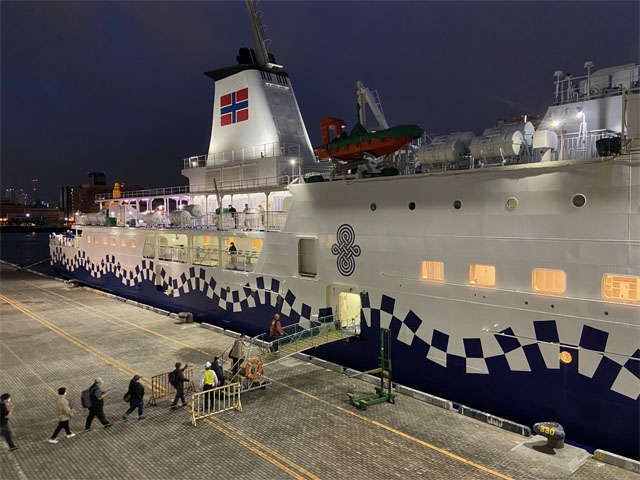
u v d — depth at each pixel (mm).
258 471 9328
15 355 17125
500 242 11430
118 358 16656
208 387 12469
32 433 11055
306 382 14016
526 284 11062
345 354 15273
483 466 9422
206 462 9680
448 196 12367
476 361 11984
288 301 17172
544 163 10609
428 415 11742
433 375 12906
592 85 12344
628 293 9750
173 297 24281
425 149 13062
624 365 9695
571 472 9141
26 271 46094
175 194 25344
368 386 13656
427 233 12844
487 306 11688
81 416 12000
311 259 16656
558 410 10656
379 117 16406
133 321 22359
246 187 21641
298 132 22719
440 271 12750
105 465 9609
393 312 13750
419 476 9109
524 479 8969
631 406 9656
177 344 18328
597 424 10117
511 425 10867
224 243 20750
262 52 22641
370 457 9797
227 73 23297
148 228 26406
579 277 10266
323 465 9516
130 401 11648
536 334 10891
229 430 11047
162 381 14406
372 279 14250
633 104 9516
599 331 9977
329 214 15461
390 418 11594
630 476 9031
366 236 14352
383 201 13844
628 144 9586
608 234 9859
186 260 23172
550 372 10727
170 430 11086
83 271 35438
